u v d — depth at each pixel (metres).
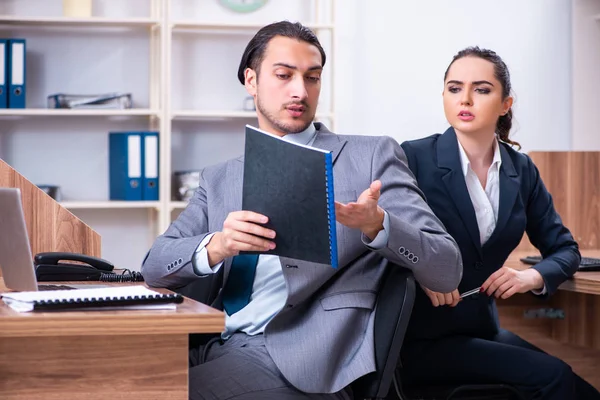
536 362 2.37
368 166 2.09
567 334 3.02
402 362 2.44
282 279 2.08
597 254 3.31
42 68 4.48
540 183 2.71
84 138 4.54
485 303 2.51
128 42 4.53
